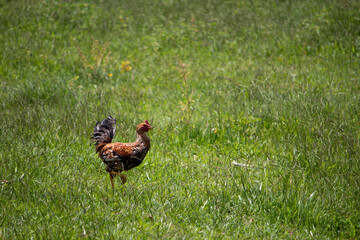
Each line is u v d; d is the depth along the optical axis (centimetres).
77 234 713
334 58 1770
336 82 1536
